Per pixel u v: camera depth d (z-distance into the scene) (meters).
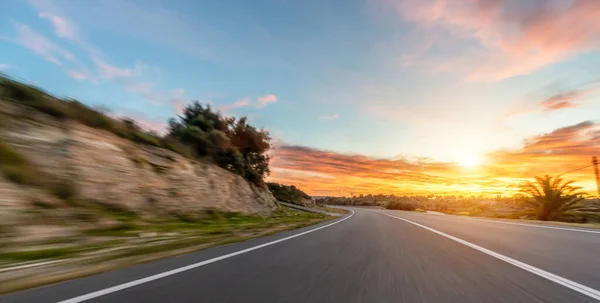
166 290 4.75
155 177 18.98
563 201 31.06
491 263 7.06
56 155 13.22
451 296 4.61
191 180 22.62
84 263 6.78
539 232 14.57
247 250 8.94
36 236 8.95
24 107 13.94
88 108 17.64
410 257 7.86
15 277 5.46
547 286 5.15
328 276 5.78
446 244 10.42
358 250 9.05
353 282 5.36
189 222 17.70
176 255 8.02
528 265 6.83
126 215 14.24
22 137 12.48
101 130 17.89
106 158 15.92
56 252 7.82
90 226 11.32
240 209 27.64
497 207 58.28
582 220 30.42
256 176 41.28
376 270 6.31
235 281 5.36
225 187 27.72
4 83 14.00
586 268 6.54
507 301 4.39
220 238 12.01
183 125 31.64
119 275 5.67
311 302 4.30
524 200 32.75
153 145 22.23
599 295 4.67
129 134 20.48
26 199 10.32
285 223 21.72
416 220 25.95
